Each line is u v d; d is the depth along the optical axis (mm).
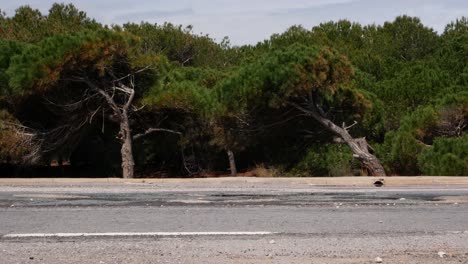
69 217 10555
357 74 25766
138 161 27859
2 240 8602
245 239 8719
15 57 22812
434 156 19828
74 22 34969
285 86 21266
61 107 24000
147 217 10570
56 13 35906
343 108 23844
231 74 24844
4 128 22750
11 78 22047
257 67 22391
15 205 11930
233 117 23328
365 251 7914
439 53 29797
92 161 29453
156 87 24250
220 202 12492
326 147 24031
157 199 12945
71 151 26688
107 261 7285
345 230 9430
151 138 27516
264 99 21859
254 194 13945
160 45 37719
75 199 12898
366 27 41656
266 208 11648
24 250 7910
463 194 13953
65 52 21781
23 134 23328
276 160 25047
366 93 24141
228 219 10391
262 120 23531
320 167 23469
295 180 17234
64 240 8602
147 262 7242
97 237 8820
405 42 39906
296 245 8273
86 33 22719
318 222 10133
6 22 33312
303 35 35906
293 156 24625
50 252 7785
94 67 22531
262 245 8273
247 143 24422
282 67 21438
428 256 7664
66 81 23156
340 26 41281
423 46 39906
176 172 28484
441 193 14148
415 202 12531
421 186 16062
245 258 7484
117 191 14523
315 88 22031
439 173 19391
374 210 11430
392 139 22188
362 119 23906
